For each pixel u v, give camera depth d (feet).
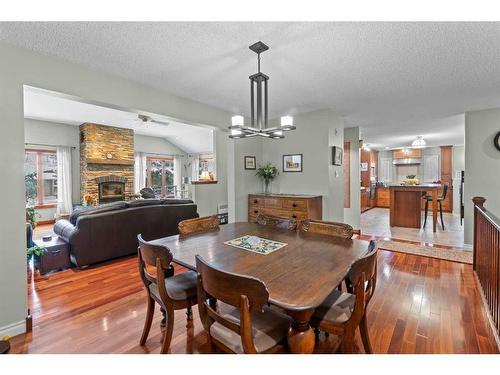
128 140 25.57
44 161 22.54
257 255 5.80
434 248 13.73
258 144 16.35
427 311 7.43
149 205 13.32
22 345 6.07
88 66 8.25
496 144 12.85
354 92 10.75
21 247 6.75
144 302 8.13
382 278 9.85
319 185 13.91
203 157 33.78
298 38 6.61
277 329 4.48
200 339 6.27
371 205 30.35
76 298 8.37
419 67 8.28
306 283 4.37
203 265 4.27
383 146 29.50
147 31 6.31
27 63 7.04
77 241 10.62
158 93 10.35
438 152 29.37
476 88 10.25
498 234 6.17
